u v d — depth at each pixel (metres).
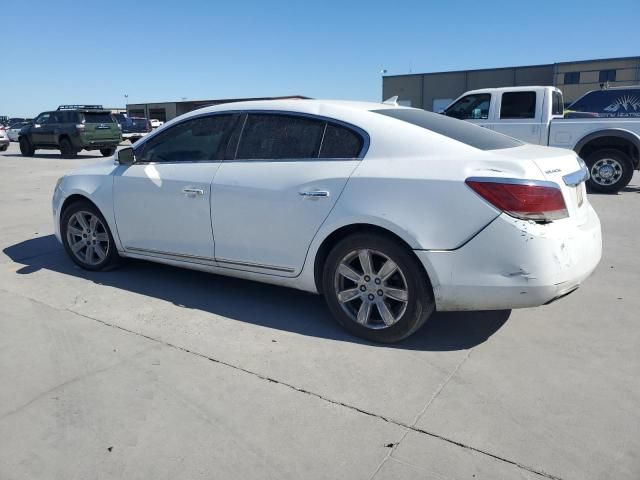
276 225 3.75
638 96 9.72
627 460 2.37
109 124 20.55
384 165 3.39
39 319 3.94
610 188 9.65
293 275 3.79
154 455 2.45
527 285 3.06
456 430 2.60
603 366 3.21
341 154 3.61
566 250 3.12
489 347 3.47
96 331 3.73
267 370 3.18
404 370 3.18
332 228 3.50
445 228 3.15
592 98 10.11
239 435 2.58
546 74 40.78
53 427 2.65
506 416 2.71
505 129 10.19
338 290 3.61
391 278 3.42
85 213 5.00
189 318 3.96
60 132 19.78
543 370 3.17
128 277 4.92
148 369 3.20
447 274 3.18
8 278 4.92
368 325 3.53
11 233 6.80
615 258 5.48
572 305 4.18
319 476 2.30
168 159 4.47
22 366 3.24
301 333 3.70
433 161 3.28
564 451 2.44
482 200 3.07
